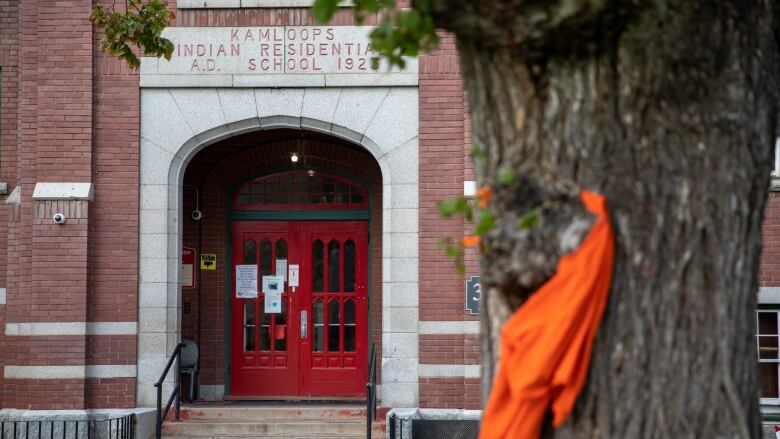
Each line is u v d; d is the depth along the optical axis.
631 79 3.54
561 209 3.53
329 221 13.74
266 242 13.73
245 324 13.65
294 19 12.01
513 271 3.52
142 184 11.87
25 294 11.71
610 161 3.56
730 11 3.61
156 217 11.80
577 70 3.60
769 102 3.82
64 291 11.55
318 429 11.52
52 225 11.62
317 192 13.80
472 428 11.28
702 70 3.56
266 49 11.99
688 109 3.57
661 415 3.48
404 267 11.74
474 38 3.68
